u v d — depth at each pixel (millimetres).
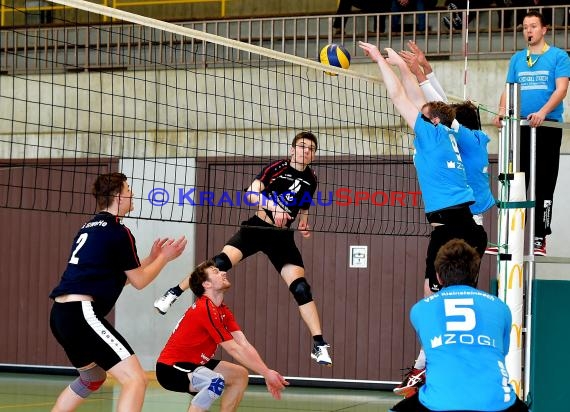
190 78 20234
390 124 19047
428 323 7980
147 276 9953
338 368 19750
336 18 22234
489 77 18938
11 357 21297
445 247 8344
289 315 19984
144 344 20500
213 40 10727
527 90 12500
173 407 16312
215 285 11742
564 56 12359
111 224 9867
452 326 7898
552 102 11891
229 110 20031
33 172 21031
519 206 10633
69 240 21000
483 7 21234
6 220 21328
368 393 18953
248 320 20156
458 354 7801
